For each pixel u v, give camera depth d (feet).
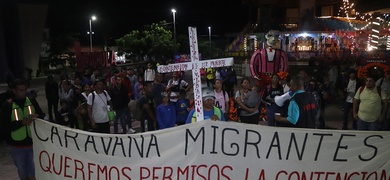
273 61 42.86
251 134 15.65
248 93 28.22
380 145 15.40
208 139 15.80
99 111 28.48
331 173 15.65
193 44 16.92
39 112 18.80
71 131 16.71
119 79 33.88
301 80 21.34
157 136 15.99
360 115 25.20
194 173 15.98
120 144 16.28
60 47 139.23
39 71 131.23
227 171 15.85
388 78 30.99
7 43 106.42
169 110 26.55
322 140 15.51
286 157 15.66
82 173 16.81
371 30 120.06
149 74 51.19
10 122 17.56
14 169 25.03
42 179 17.49
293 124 20.72
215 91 27.76
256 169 15.76
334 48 124.98
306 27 150.61
